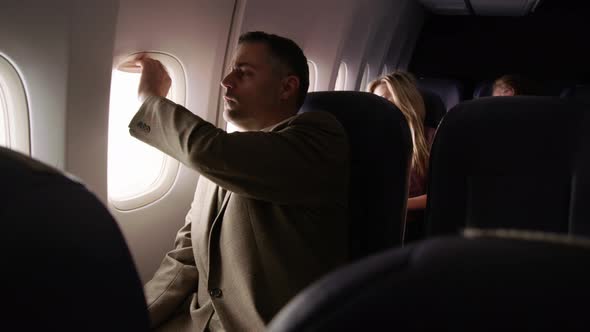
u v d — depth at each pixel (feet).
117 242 1.78
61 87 4.97
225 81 5.41
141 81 5.88
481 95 20.33
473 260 1.14
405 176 5.42
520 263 1.11
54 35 4.78
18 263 1.53
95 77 5.24
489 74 23.76
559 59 22.90
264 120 5.55
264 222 4.87
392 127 5.42
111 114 6.40
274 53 5.36
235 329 4.85
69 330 1.61
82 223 1.69
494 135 4.84
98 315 1.68
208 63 7.11
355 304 1.17
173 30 6.31
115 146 6.51
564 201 4.58
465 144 4.93
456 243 1.23
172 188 7.19
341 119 5.61
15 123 5.03
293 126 5.07
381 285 1.17
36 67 4.86
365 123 5.49
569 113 4.67
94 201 1.78
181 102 6.93
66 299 1.60
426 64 24.36
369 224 5.42
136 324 1.80
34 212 1.59
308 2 9.23
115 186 6.55
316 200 4.98
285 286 4.81
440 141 5.04
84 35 4.95
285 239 4.87
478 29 23.57
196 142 4.69
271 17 8.30
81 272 1.63
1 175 1.63
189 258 5.60
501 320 1.07
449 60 24.07
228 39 7.36
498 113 4.88
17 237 1.54
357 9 11.63
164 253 7.35
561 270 1.08
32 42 4.74
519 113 4.81
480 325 1.08
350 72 14.38
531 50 23.15
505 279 1.09
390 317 1.14
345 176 5.23
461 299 1.10
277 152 4.74
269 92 5.41
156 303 5.36
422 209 8.25
